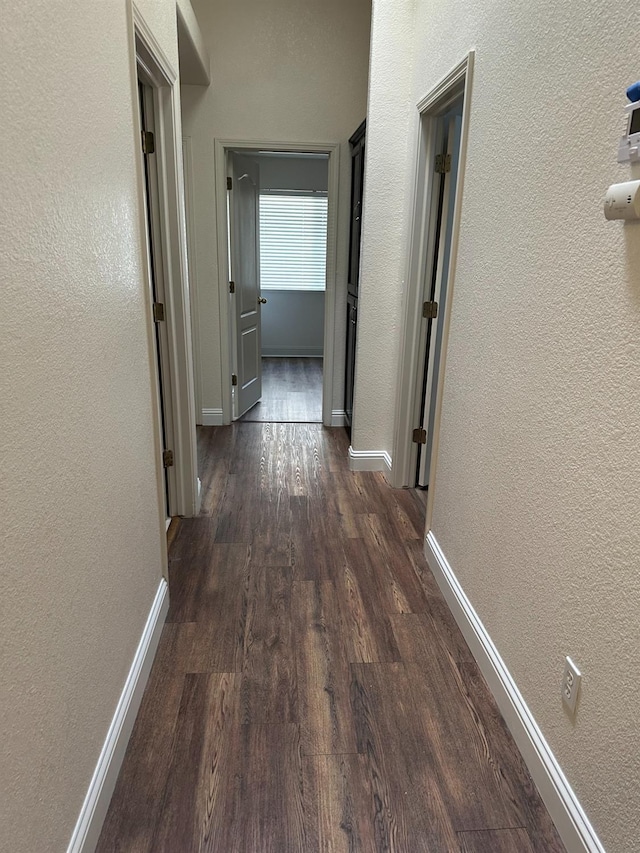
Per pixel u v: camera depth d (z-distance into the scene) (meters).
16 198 0.94
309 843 1.37
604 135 1.18
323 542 2.79
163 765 1.56
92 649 1.33
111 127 1.51
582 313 1.27
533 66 1.50
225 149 4.07
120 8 1.61
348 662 1.97
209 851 1.34
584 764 1.29
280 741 1.65
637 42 1.06
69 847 1.17
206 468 3.71
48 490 1.07
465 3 2.08
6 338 0.90
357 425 3.63
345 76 3.95
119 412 1.58
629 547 1.11
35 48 1.01
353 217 4.04
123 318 1.63
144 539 1.88
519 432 1.61
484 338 1.88
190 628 2.13
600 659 1.22
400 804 1.47
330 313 4.40
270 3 3.80
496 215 1.77
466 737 1.67
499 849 1.36
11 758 0.92
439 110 2.68
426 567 2.58
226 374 4.52
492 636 1.84
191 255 4.23
